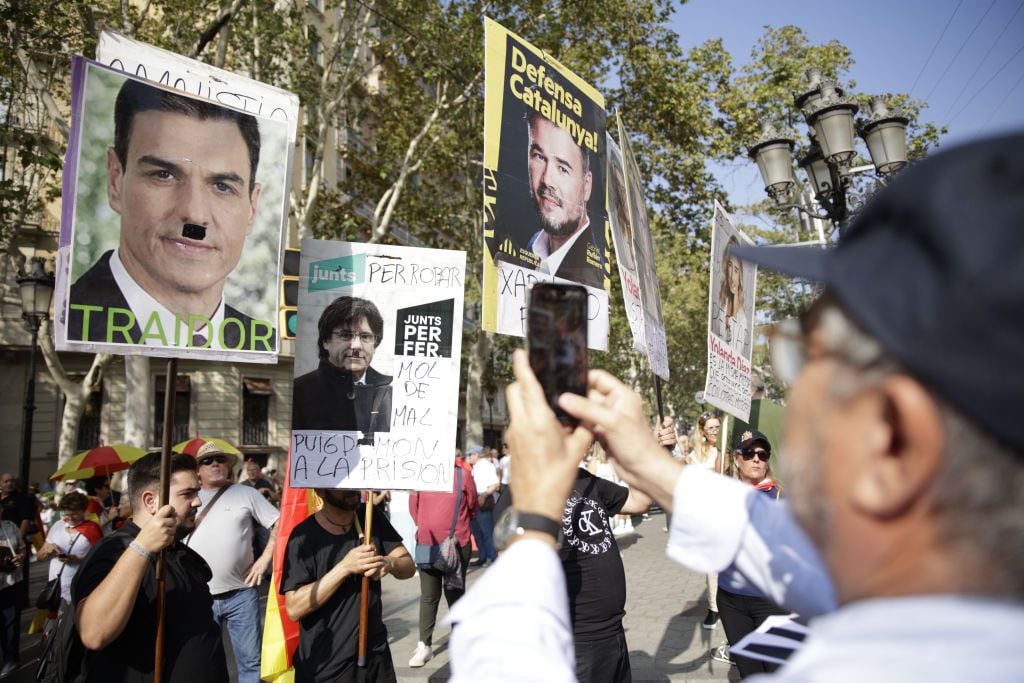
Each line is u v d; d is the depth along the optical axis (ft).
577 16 51.08
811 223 49.14
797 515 2.23
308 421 12.94
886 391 1.88
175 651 9.92
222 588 17.39
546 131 12.85
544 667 2.57
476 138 56.18
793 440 2.25
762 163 25.79
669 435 15.03
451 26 49.93
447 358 13.55
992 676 1.64
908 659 1.74
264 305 10.85
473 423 66.95
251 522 18.21
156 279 10.03
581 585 11.12
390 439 13.08
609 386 4.16
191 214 10.37
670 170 57.26
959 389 1.66
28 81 38.22
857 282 1.94
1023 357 1.60
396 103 61.82
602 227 14.03
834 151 23.13
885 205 1.99
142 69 10.44
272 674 14.92
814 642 2.02
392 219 65.87
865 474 1.95
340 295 13.44
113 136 9.84
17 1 33.83
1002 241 1.66
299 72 51.57
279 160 11.20
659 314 17.49
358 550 11.91
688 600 28.17
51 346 50.83
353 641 11.90
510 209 11.74
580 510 11.47
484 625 2.72
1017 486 1.70
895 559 1.92
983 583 1.77
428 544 22.13
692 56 57.57
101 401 75.82
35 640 28.91
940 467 1.77
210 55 46.75
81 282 9.49
